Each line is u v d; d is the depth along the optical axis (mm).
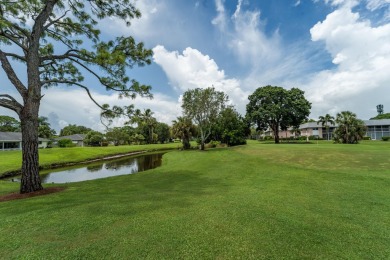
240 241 3498
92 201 5887
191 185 8203
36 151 7984
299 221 4336
